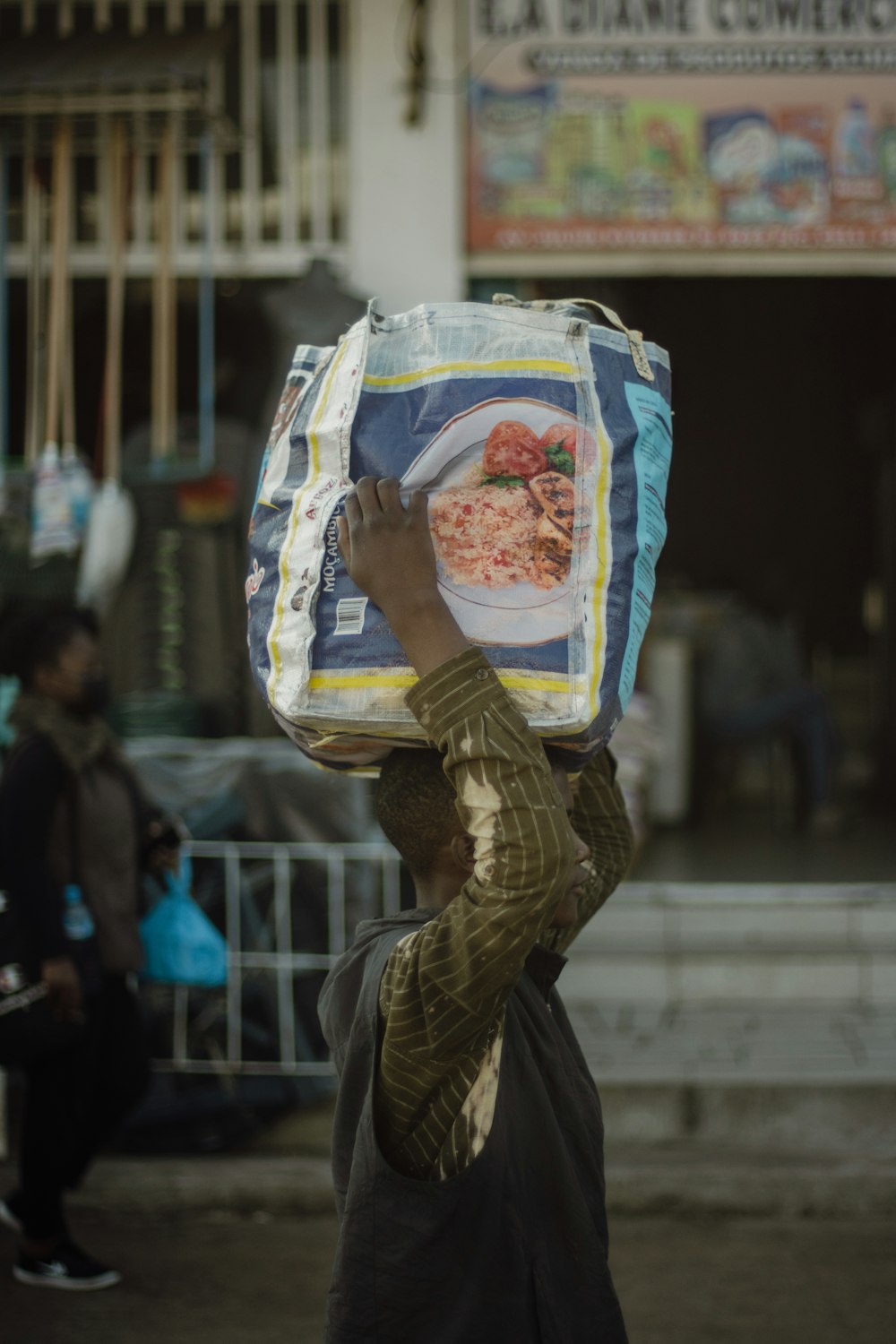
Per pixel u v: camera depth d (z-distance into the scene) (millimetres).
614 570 1579
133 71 4738
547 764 1464
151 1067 4090
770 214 5211
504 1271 1521
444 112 5246
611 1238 4156
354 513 1514
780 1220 4289
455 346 1604
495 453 1567
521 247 5262
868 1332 3537
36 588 4883
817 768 7586
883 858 6781
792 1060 4809
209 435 5199
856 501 10242
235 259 5359
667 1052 4895
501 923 1416
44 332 5402
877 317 9953
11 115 5035
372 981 1581
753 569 10391
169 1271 3951
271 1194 4375
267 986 4668
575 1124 1633
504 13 5199
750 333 10117
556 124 5223
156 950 3957
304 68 5297
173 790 4738
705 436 10344
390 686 1538
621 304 6109
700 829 7836
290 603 1589
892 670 8508
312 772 4734
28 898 3637
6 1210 3871
